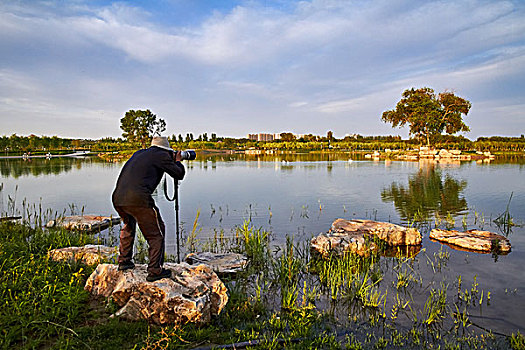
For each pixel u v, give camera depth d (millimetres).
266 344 4113
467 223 10695
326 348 4176
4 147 72938
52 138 89500
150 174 4621
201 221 11195
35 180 23328
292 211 12648
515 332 4598
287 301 5258
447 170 28750
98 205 14297
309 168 32062
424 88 57656
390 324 4820
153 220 4570
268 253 7766
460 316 5023
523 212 12203
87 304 4812
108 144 97250
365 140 113125
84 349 3779
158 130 81000
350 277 6129
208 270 5086
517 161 40969
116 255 6520
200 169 32000
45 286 4848
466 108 55938
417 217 11547
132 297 4477
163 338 3916
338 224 9719
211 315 4711
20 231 8883
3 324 4008
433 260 7465
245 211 12695
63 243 7832
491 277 6461
